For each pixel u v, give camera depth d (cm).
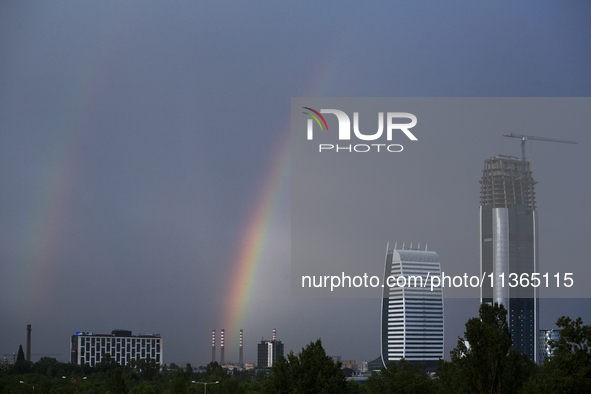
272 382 12975
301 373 12925
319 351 13212
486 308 10125
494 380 9444
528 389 9088
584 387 7881
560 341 8362
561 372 8225
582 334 8219
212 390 18738
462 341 9812
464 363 9675
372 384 17012
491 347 9500
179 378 18562
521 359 11994
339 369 13025
